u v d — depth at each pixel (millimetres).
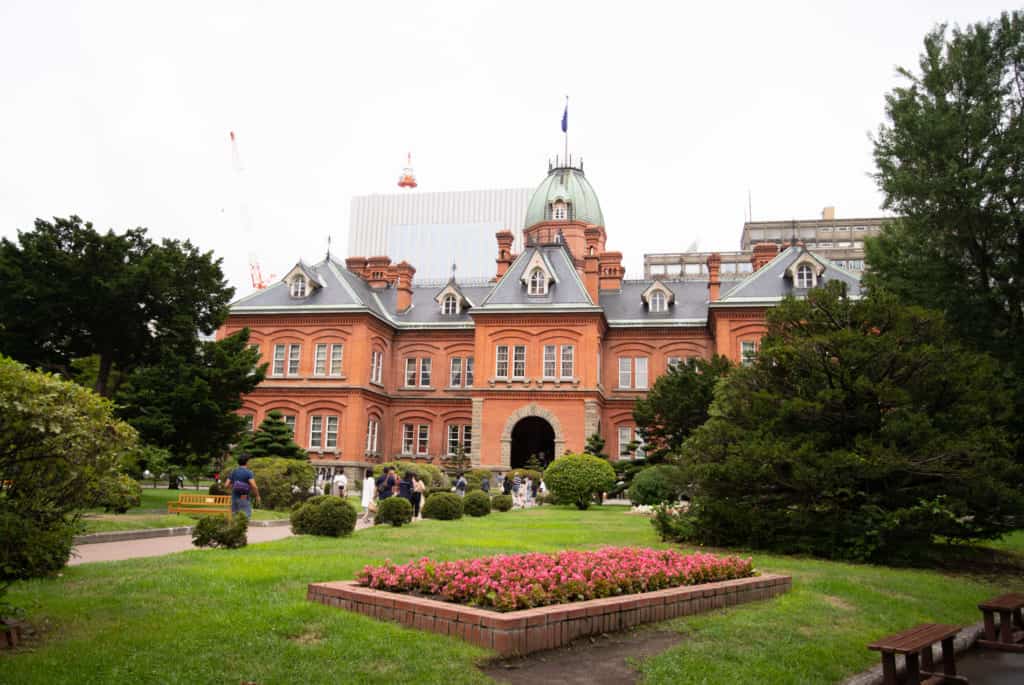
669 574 10805
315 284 52156
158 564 12656
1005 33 22281
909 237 23734
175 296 29797
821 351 17359
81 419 10688
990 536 16344
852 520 16359
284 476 29328
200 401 28453
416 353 55062
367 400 50625
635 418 37812
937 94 22828
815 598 11719
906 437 15984
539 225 69625
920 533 16141
